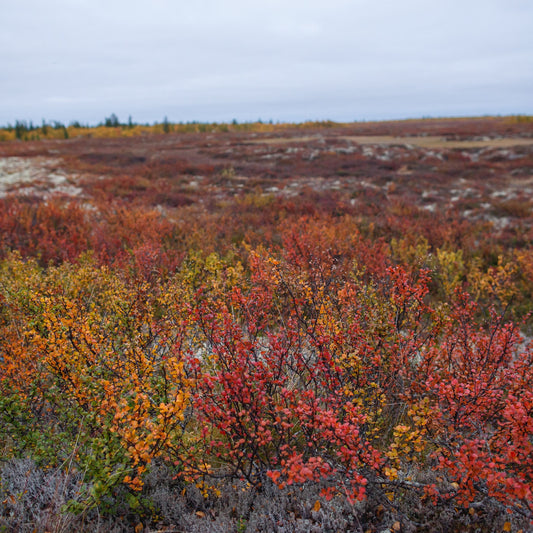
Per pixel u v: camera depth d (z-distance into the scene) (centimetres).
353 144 3466
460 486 240
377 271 570
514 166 2316
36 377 315
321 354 296
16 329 371
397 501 276
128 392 286
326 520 264
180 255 741
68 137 6881
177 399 241
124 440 244
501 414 292
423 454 314
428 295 643
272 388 309
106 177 2106
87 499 254
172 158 2839
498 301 625
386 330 333
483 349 340
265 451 295
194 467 272
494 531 255
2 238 830
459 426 278
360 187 1825
